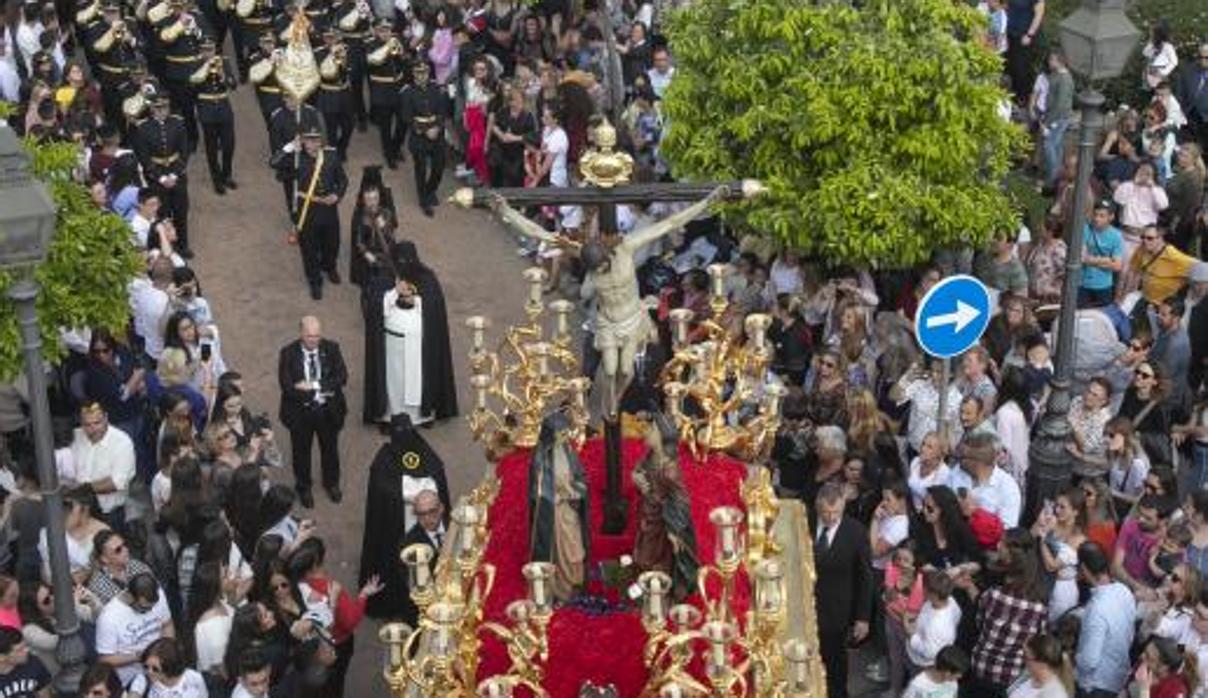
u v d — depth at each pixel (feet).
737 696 59.52
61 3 154.20
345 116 142.41
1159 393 93.91
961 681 79.20
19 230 70.28
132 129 128.36
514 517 69.36
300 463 103.76
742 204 104.53
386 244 117.80
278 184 141.79
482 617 63.67
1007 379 92.73
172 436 91.76
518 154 133.08
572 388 72.79
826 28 107.96
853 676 88.63
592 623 64.18
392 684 60.13
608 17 138.82
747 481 69.15
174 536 84.89
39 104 126.31
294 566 80.53
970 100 107.76
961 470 85.56
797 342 102.68
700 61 111.65
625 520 67.41
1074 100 129.70
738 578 64.49
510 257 130.82
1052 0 149.28
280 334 121.60
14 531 86.74
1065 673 73.56
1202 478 93.20
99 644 78.74
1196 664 72.49
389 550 92.12
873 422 90.12
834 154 106.73
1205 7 145.79
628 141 126.31
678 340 73.87
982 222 105.40
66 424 93.97
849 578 82.02
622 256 63.41
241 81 157.89
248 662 72.54
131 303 103.09
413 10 148.25
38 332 73.92
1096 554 77.10
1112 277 108.68
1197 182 119.24
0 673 74.74
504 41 147.13
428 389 109.60
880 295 110.83
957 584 79.87
